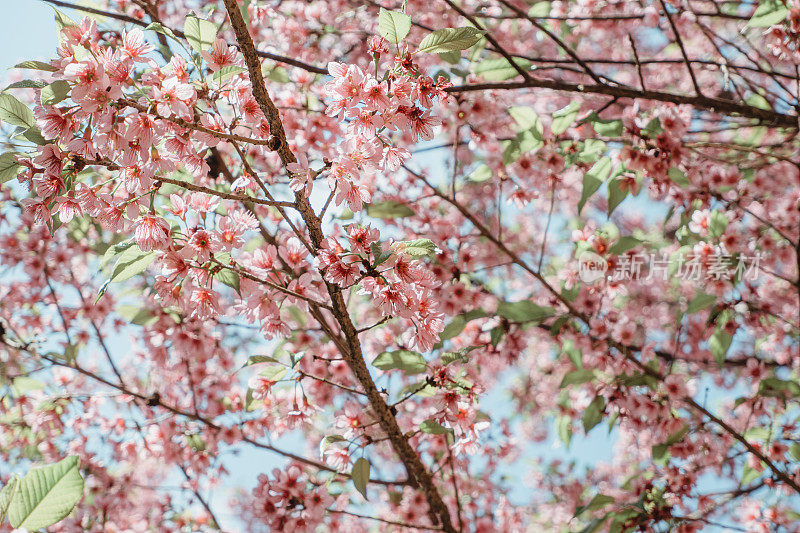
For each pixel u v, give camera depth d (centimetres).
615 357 428
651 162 381
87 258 467
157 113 213
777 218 463
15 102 232
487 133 444
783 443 435
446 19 443
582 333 436
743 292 476
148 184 224
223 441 448
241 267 263
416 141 253
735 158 485
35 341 446
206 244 241
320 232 259
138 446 464
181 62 235
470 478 492
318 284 295
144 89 215
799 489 398
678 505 417
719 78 536
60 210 228
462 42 252
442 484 474
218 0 453
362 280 243
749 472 441
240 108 252
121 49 217
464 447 309
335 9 468
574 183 561
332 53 464
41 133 219
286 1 474
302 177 230
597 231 428
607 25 492
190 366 456
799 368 481
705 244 409
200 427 457
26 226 452
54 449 475
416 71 254
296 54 455
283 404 428
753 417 471
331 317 434
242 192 286
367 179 437
